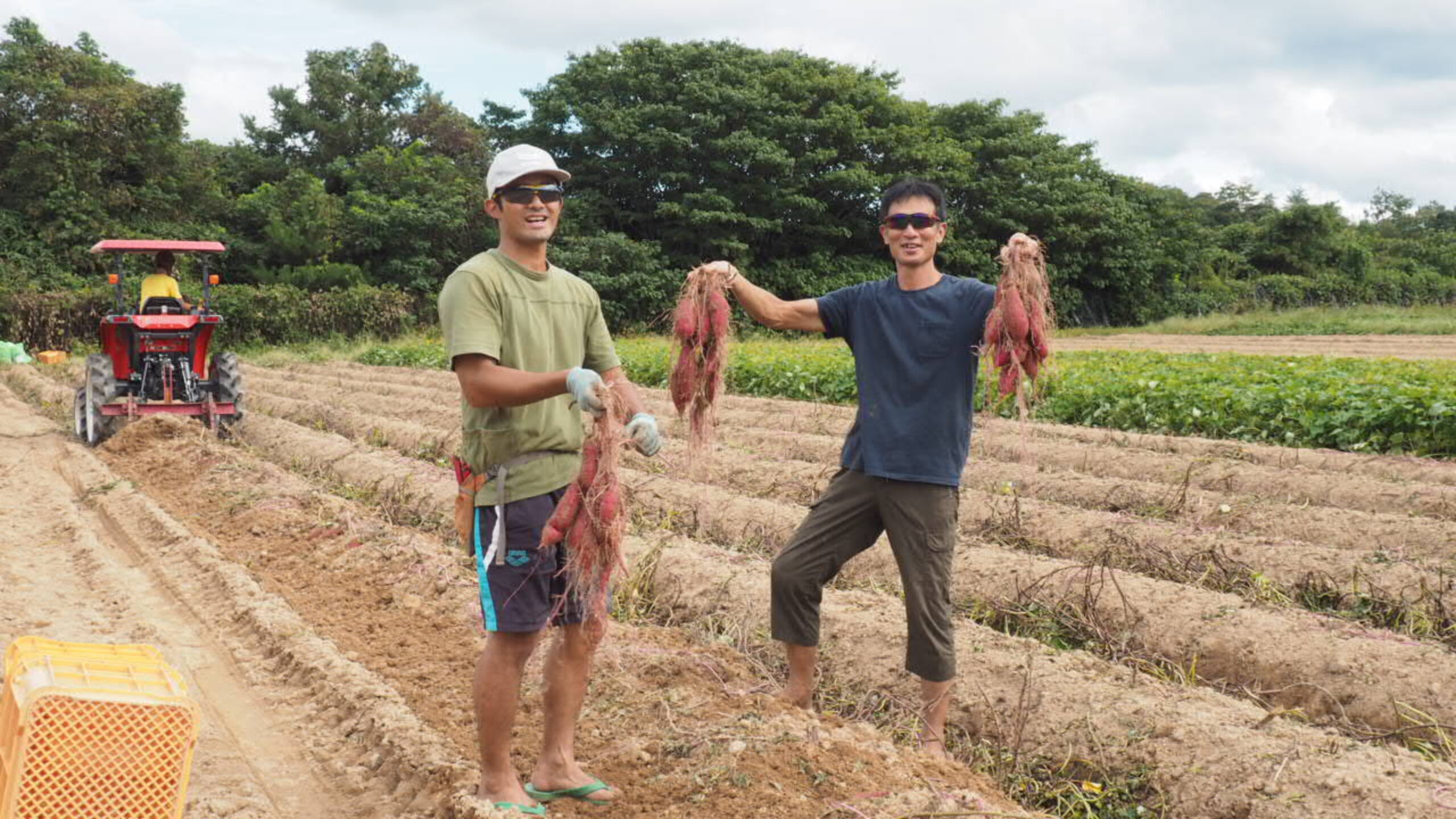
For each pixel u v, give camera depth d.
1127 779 4.39
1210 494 8.84
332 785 4.33
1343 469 9.97
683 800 3.79
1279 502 8.49
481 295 3.46
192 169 36.84
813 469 10.03
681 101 38.62
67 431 14.27
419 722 4.68
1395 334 36.69
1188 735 4.46
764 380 17.89
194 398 13.08
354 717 4.86
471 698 5.05
